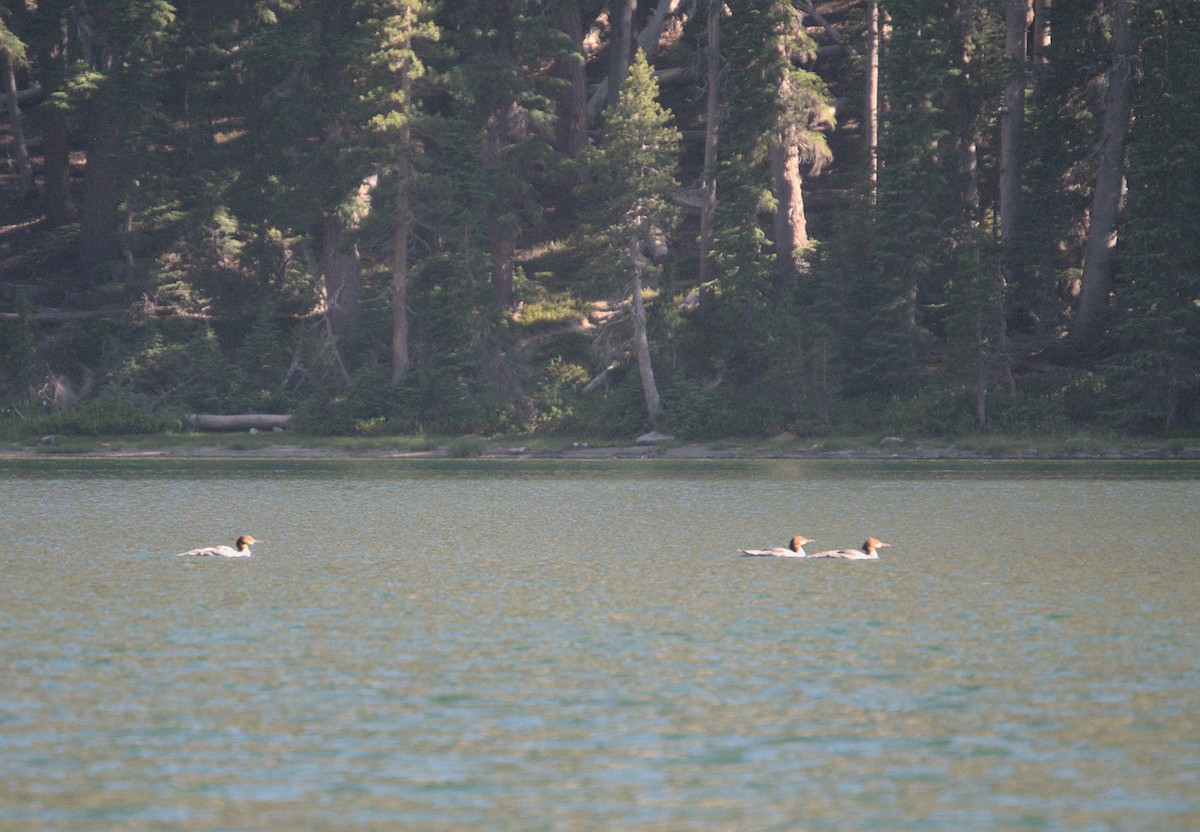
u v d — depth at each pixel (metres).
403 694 37.47
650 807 28.12
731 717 35.03
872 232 170.38
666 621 48.59
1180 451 142.00
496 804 28.30
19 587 56.81
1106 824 27.09
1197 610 50.59
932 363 169.00
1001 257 158.50
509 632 46.50
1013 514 87.62
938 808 28.08
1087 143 167.00
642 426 163.12
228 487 113.44
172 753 31.91
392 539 75.50
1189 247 144.75
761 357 164.12
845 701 36.72
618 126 161.75
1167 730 33.78
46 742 32.81
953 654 42.62
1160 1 147.88
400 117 164.25
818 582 58.22
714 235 165.75
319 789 29.28
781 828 26.97
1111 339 160.12
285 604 52.47
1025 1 165.38
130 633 46.28
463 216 167.38
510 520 86.19
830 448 151.88
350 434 167.00
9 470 134.25
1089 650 43.31
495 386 167.88
